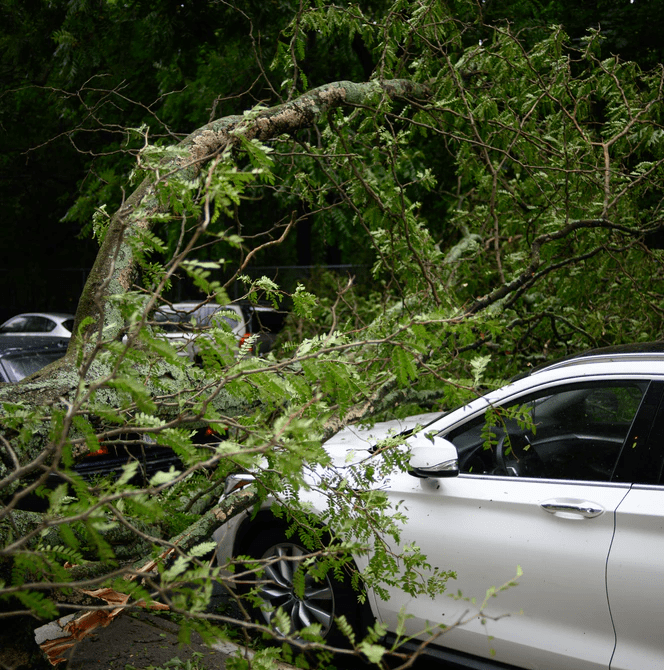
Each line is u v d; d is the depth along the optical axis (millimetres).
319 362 1996
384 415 4551
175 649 3365
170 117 12109
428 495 3277
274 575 3707
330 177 4586
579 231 4957
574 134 5141
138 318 1558
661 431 2873
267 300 2619
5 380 5887
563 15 9852
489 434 2547
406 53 4988
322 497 3350
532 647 2945
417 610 3268
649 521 2730
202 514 3027
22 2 9398
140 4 9227
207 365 2008
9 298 22297
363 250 14445
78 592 2520
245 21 8695
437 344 2035
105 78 10008
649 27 9469
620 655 2740
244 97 11289
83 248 22375
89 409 1673
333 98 4129
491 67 5242
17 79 12125
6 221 20234
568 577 2857
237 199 1616
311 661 3465
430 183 4812
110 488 1516
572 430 3115
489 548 3062
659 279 5297
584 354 3379
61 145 15422
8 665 2291
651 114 5066
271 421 2275
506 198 5418
